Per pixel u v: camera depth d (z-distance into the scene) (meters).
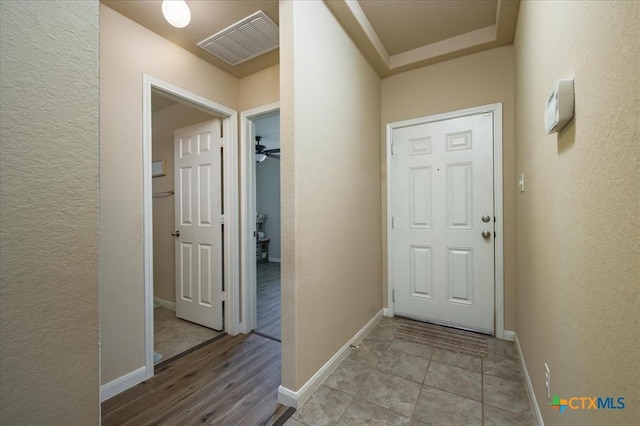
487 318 2.39
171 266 3.16
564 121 0.90
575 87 0.84
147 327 1.86
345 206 2.10
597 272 0.71
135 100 1.86
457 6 2.02
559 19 0.98
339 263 2.00
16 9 0.48
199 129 2.72
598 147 0.69
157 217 3.29
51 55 0.52
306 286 1.62
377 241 2.72
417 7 2.02
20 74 0.48
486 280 2.39
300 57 1.57
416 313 2.70
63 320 0.53
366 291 2.46
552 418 1.13
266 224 6.84
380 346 2.20
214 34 2.01
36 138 0.50
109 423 1.46
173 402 1.61
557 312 1.05
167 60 2.06
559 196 1.02
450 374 1.81
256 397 1.63
